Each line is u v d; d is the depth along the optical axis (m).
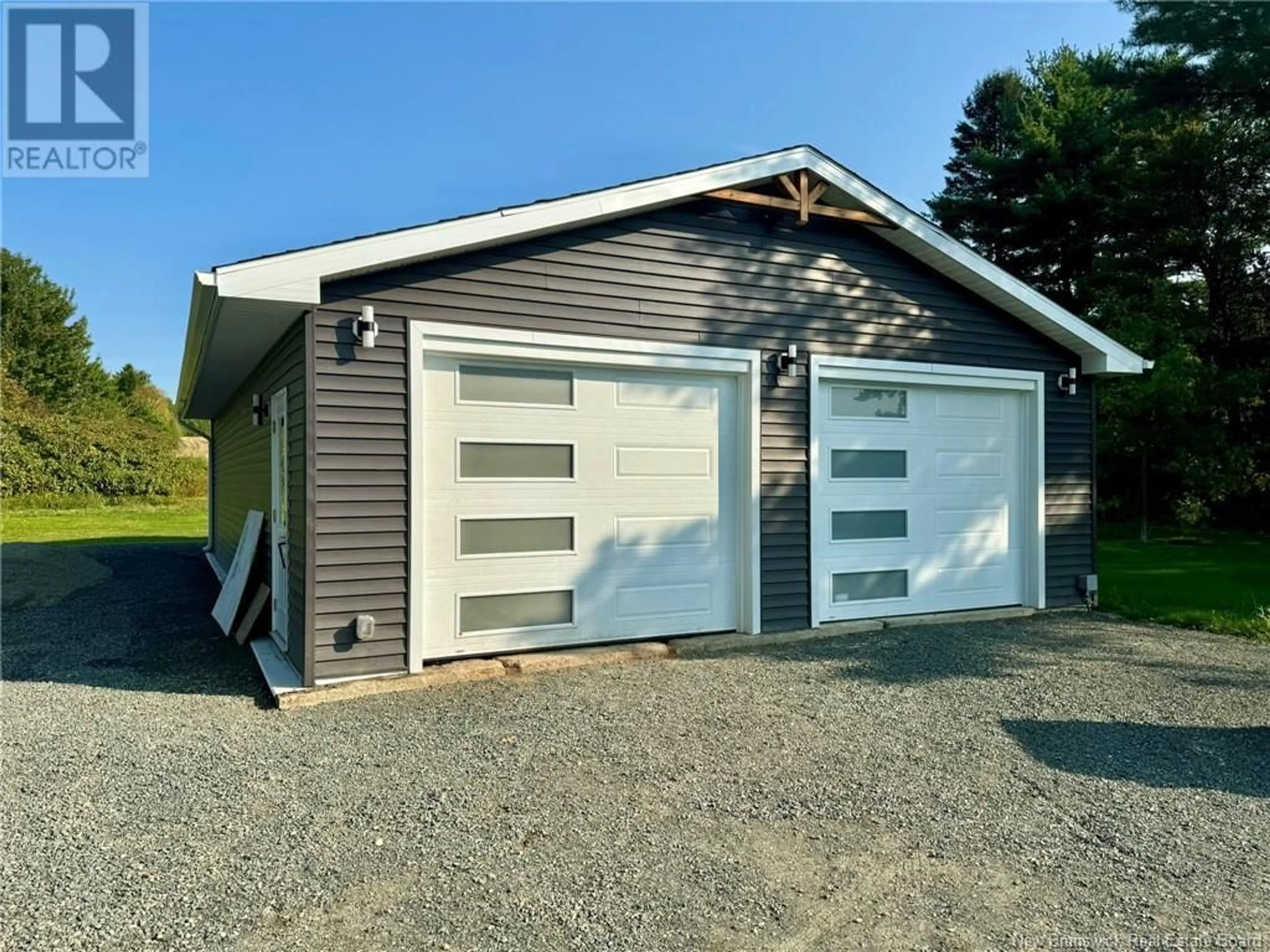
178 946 2.22
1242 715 4.46
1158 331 14.06
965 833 2.97
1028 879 2.62
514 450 5.55
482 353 5.36
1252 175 15.11
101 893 2.51
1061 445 7.81
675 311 6.05
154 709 4.57
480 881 2.59
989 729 4.20
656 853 2.79
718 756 3.77
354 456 4.94
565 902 2.45
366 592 4.96
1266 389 14.80
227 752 3.83
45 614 8.02
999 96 24.80
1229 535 15.62
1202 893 2.53
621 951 2.19
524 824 3.03
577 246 5.68
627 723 4.27
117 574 11.36
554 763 3.67
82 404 34.09
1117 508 16.48
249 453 8.58
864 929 2.31
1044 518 7.67
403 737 4.04
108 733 4.14
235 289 4.50
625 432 5.96
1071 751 3.87
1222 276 16.03
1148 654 5.93
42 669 5.60
